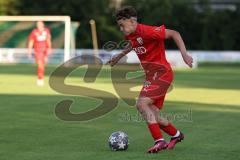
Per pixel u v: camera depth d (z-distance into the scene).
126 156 28.98
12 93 64.44
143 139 34.72
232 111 50.75
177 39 29.23
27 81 85.75
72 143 32.75
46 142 32.91
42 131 37.09
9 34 148.75
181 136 31.27
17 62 151.62
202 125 41.25
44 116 44.59
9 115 44.94
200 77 106.50
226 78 103.69
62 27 156.25
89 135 35.81
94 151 30.38
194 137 35.66
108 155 29.20
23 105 52.03
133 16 29.59
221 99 61.97
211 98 62.97
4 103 53.69
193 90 74.56
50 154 29.28
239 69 145.12
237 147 32.06
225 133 37.50
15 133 36.06
